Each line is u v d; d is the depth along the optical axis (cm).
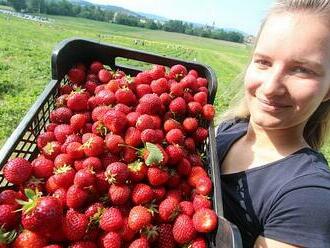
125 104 50
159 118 50
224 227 35
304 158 40
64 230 37
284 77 38
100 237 38
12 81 308
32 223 35
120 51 58
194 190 43
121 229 38
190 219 39
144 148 43
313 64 37
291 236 36
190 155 47
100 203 40
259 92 40
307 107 38
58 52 51
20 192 39
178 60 58
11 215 36
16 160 40
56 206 36
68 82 55
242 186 42
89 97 52
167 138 46
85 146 43
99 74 55
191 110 52
